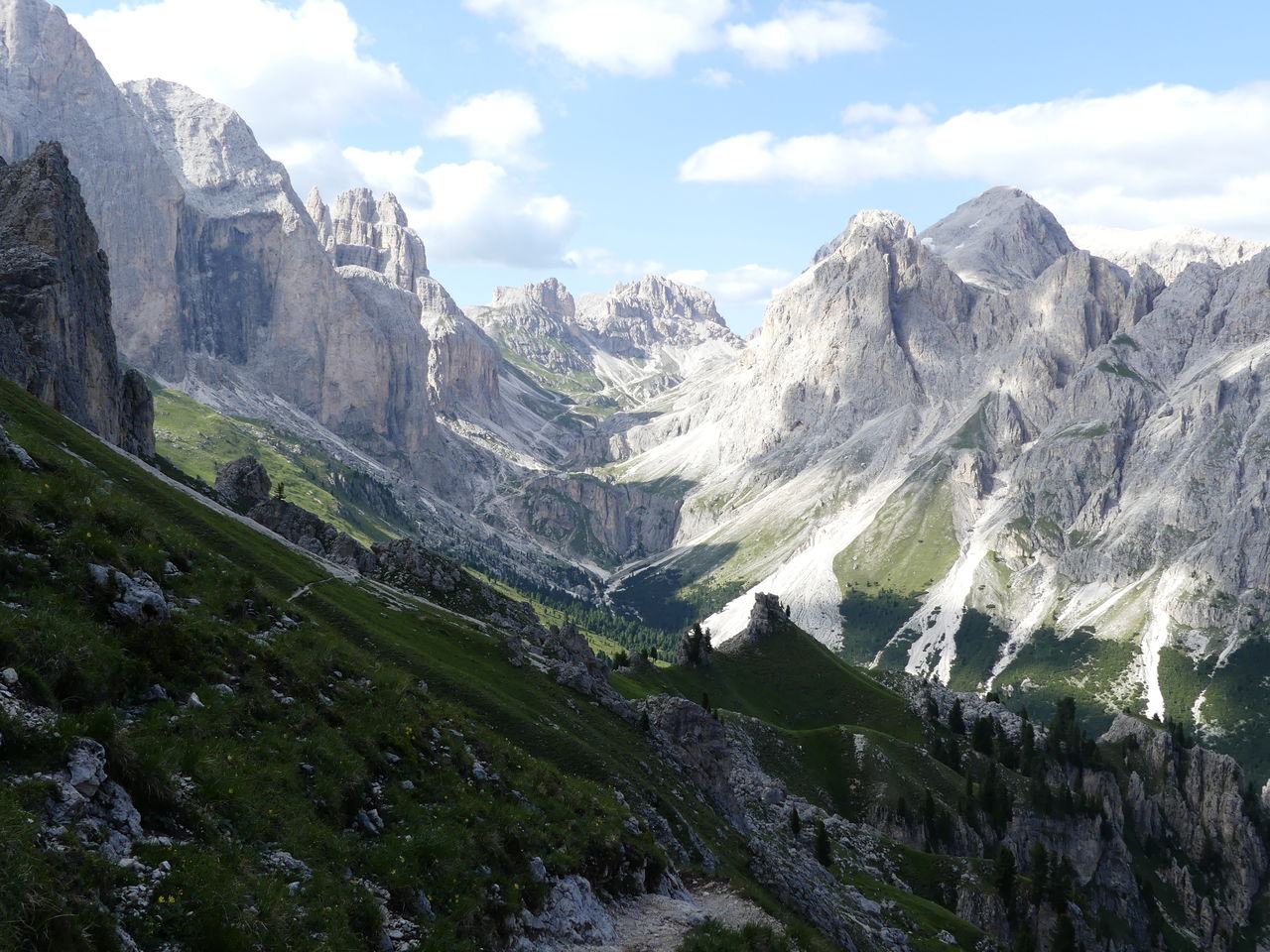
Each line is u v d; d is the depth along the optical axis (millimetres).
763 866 86438
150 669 35406
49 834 24812
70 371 144625
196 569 47250
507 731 85250
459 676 91750
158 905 25297
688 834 80062
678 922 48406
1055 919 159250
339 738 41250
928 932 115938
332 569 119000
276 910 28062
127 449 162875
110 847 26000
